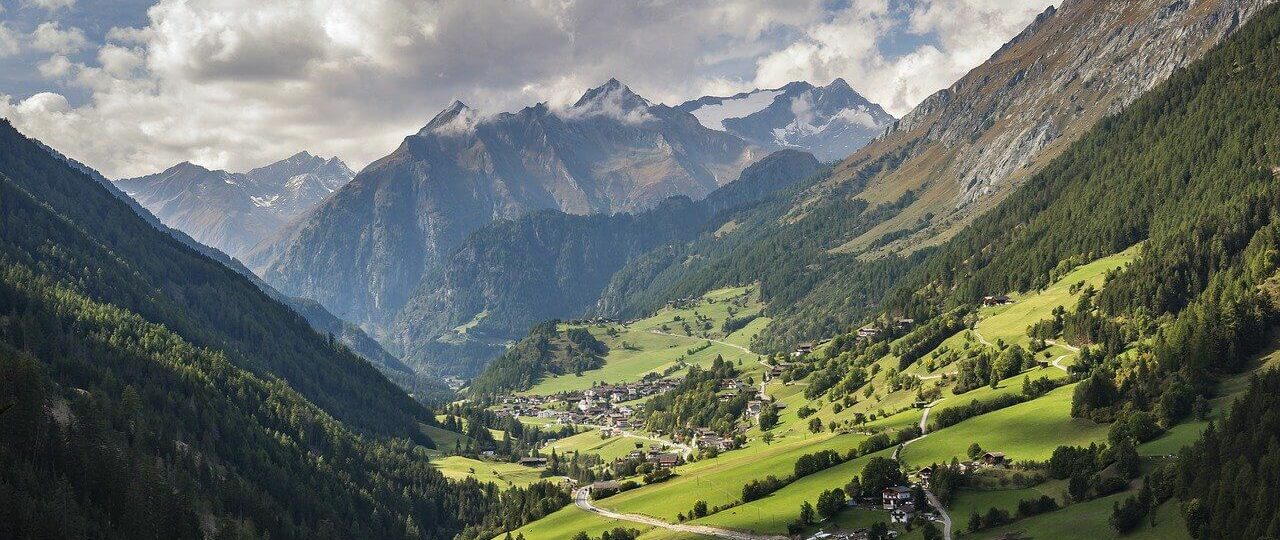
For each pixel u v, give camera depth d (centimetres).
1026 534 17825
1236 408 18375
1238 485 15875
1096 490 18888
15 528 18938
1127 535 16712
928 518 19988
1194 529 15888
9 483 19625
